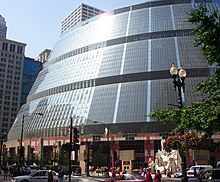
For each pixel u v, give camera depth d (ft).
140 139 291.99
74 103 362.12
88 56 399.24
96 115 326.65
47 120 377.50
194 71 313.53
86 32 434.71
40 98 430.61
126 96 324.19
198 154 242.99
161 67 328.29
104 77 355.56
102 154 274.36
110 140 302.66
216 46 49.47
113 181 89.45
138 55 352.90
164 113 55.98
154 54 344.69
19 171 146.51
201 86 53.36
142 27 377.91
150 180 80.89
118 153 268.41
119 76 345.51
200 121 47.11
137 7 408.67
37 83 472.85
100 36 405.39
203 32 51.29
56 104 385.29
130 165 258.57
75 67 402.52
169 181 134.62
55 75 428.56
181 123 51.08
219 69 52.11
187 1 386.93
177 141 61.98
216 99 49.42
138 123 298.15
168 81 316.81
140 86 325.83
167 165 200.64
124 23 398.21
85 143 313.73
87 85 367.86
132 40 373.20
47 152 323.78
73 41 443.32
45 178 106.22
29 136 392.88
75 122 338.34
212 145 63.46
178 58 329.72
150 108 300.61
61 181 98.53
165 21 371.15
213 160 257.96
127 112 310.24
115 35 390.21
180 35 353.72
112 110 320.70
